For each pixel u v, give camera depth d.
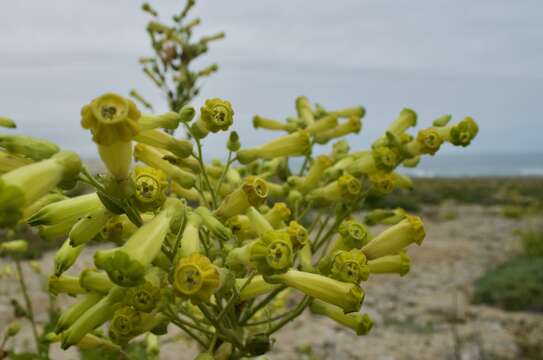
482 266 16.33
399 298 12.68
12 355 3.57
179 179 2.43
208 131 2.41
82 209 1.86
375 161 2.78
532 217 28.86
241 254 2.00
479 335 9.55
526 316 10.98
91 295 1.97
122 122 1.45
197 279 1.63
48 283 2.27
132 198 1.75
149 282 1.74
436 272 15.48
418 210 34.00
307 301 2.41
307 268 2.22
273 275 1.91
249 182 2.18
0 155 1.70
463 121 2.78
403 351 9.09
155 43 5.68
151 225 1.69
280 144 2.83
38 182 1.48
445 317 11.05
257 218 2.24
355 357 8.88
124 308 1.87
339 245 2.41
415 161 3.09
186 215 1.88
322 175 2.95
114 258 1.49
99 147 1.57
